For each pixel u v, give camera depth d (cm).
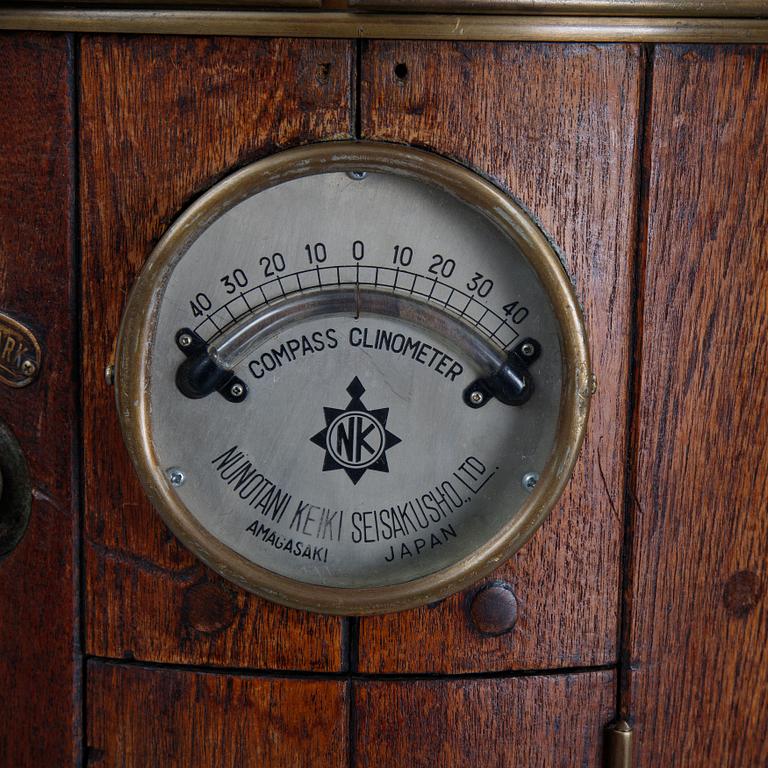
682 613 39
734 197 38
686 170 37
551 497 37
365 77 36
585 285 37
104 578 39
